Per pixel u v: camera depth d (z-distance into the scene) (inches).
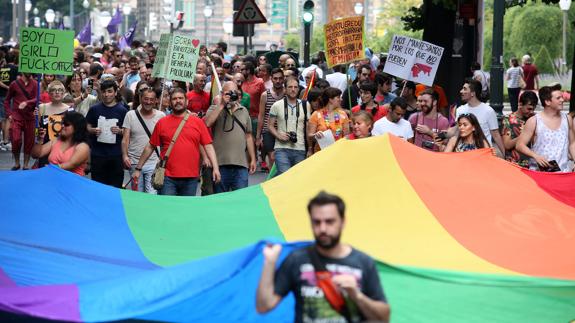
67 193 581.6
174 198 602.2
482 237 558.6
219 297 413.4
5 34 6131.9
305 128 813.9
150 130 756.6
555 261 536.7
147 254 530.0
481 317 457.4
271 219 575.8
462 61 1259.8
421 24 1352.1
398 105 750.5
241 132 774.5
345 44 883.4
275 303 339.6
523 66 2009.1
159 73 901.2
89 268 495.5
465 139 695.7
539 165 717.9
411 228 561.0
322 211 330.0
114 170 775.1
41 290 404.5
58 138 665.0
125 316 382.6
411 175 592.7
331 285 335.0
